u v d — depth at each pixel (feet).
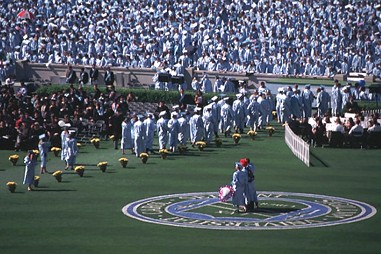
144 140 619.67
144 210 472.85
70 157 580.71
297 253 399.24
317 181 536.42
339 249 404.98
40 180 550.77
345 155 615.57
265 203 485.15
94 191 515.91
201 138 655.35
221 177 548.31
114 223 448.24
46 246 411.34
